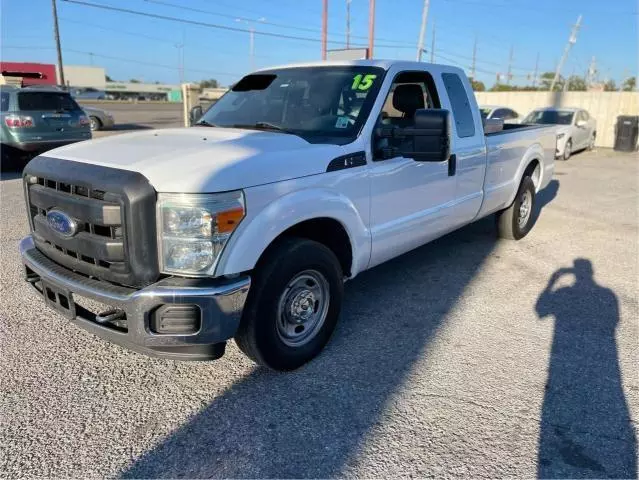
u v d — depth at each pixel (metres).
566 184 11.72
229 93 4.95
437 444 2.83
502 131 6.11
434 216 4.69
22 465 2.63
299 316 3.49
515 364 3.66
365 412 3.10
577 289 5.11
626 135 19.09
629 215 8.49
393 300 4.77
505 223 6.64
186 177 2.79
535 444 2.83
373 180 3.88
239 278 2.96
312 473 2.61
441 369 3.58
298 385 3.37
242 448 2.79
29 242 3.69
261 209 3.03
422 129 3.53
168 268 2.85
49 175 3.19
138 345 2.88
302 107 4.22
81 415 3.04
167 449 2.77
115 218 2.84
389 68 4.22
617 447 2.82
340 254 3.89
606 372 3.57
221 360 3.68
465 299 4.82
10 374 3.43
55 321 4.19
